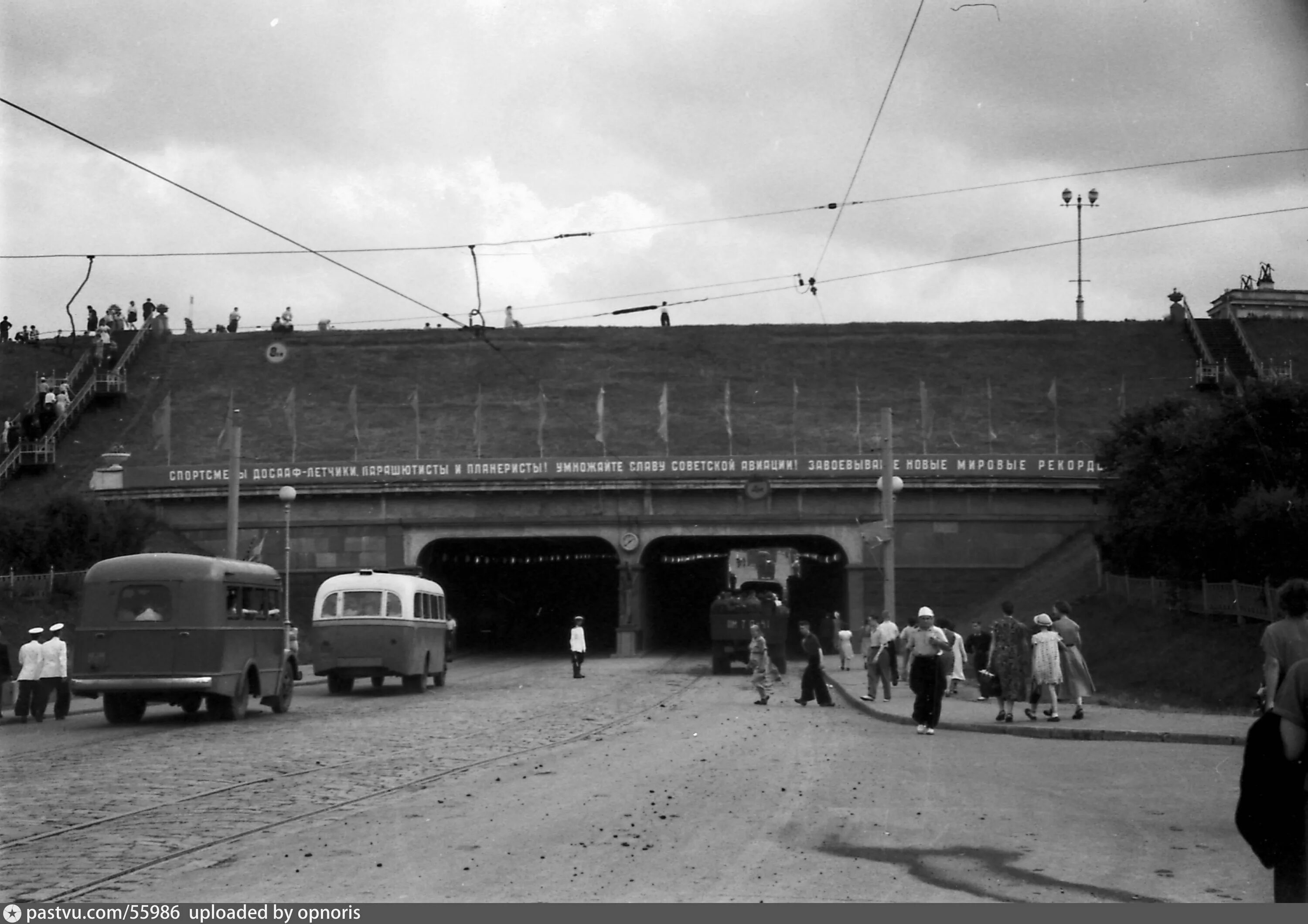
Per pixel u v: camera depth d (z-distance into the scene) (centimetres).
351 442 7481
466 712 3005
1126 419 5022
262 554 6209
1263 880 1021
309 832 1237
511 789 1549
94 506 5238
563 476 6178
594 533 6228
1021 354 8419
